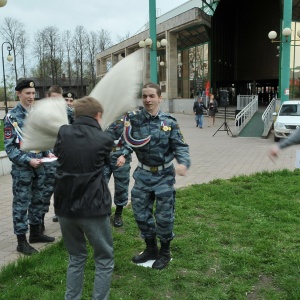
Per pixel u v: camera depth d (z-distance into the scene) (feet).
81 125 9.53
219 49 120.16
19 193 13.88
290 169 30.32
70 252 9.90
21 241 13.99
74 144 9.26
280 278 11.78
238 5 136.26
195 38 116.57
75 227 9.47
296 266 12.59
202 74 117.80
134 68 11.14
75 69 186.80
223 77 126.72
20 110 13.76
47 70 175.63
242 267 12.51
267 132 54.49
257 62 132.57
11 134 13.48
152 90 11.74
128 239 15.11
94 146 9.29
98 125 9.75
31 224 15.07
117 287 11.35
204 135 58.49
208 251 13.85
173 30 111.86
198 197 21.04
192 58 124.16
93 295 9.71
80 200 9.08
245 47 136.98
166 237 12.48
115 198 16.69
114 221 16.84
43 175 14.85
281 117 50.31
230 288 11.19
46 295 10.75
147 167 12.21
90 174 9.18
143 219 12.59
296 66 96.43
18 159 13.37
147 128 11.88
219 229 16.02
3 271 11.94
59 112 10.91
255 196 21.07
